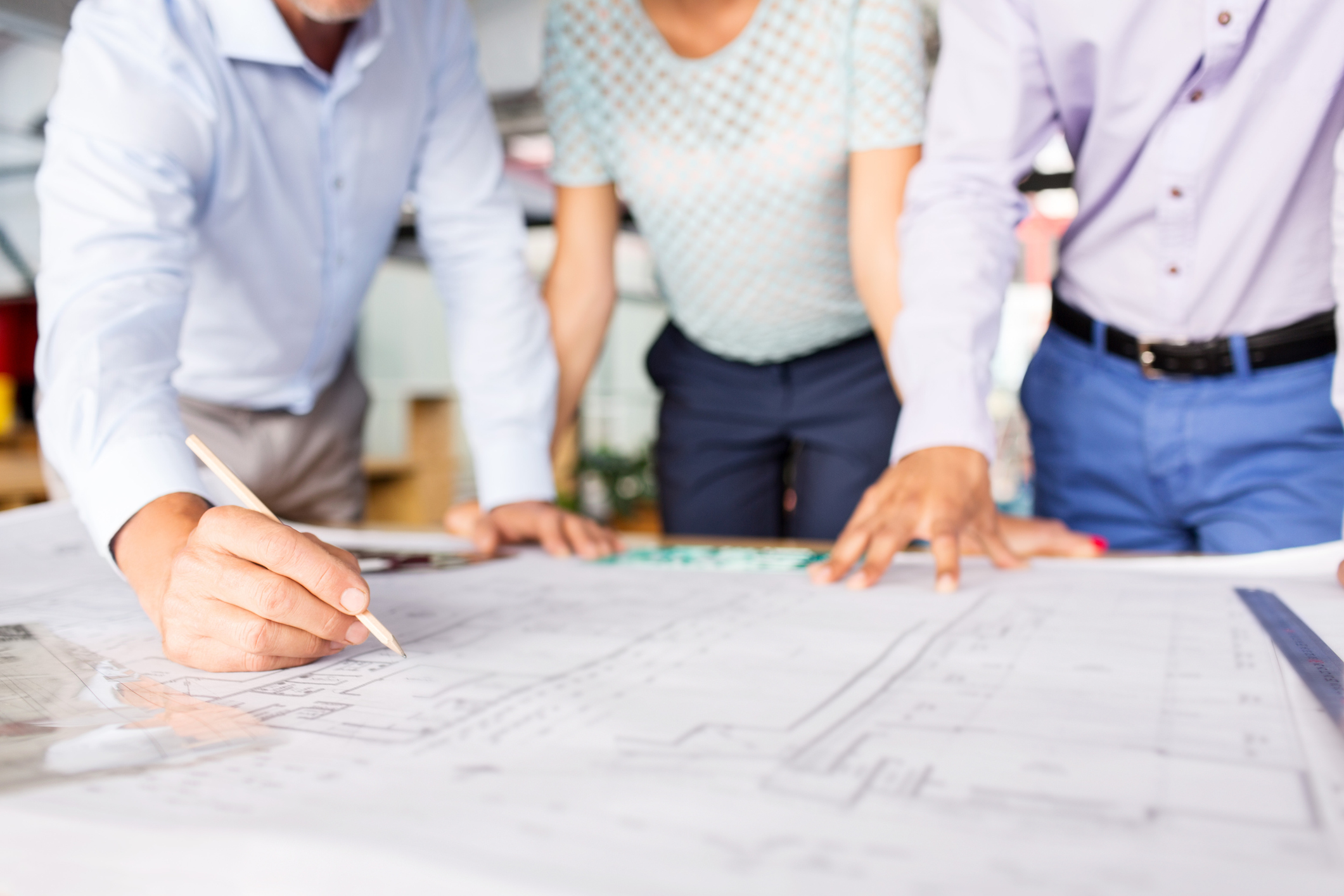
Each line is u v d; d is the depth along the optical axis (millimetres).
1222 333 895
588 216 1159
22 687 450
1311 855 252
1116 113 843
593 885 236
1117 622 561
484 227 1069
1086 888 236
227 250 928
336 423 1211
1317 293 859
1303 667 452
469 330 1051
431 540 965
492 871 243
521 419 1031
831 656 487
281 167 902
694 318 1199
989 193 886
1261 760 327
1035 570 765
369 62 893
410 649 514
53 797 304
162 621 491
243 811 290
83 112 726
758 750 343
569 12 1066
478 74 1086
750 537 1278
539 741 357
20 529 940
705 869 246
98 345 629
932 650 500
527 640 531
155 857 266
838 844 261
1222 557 783
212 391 1066
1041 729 365
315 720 389
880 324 1006
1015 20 843
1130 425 953
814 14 952
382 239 1091
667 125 1051
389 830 272
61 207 709
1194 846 259
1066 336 1004
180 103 777
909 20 955
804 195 1038
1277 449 895
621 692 423
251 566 476
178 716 401
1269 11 746
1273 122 783
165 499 587
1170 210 850
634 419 6277
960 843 261
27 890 261
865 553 797
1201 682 429
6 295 2791
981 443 774
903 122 967
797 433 1218
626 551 887
